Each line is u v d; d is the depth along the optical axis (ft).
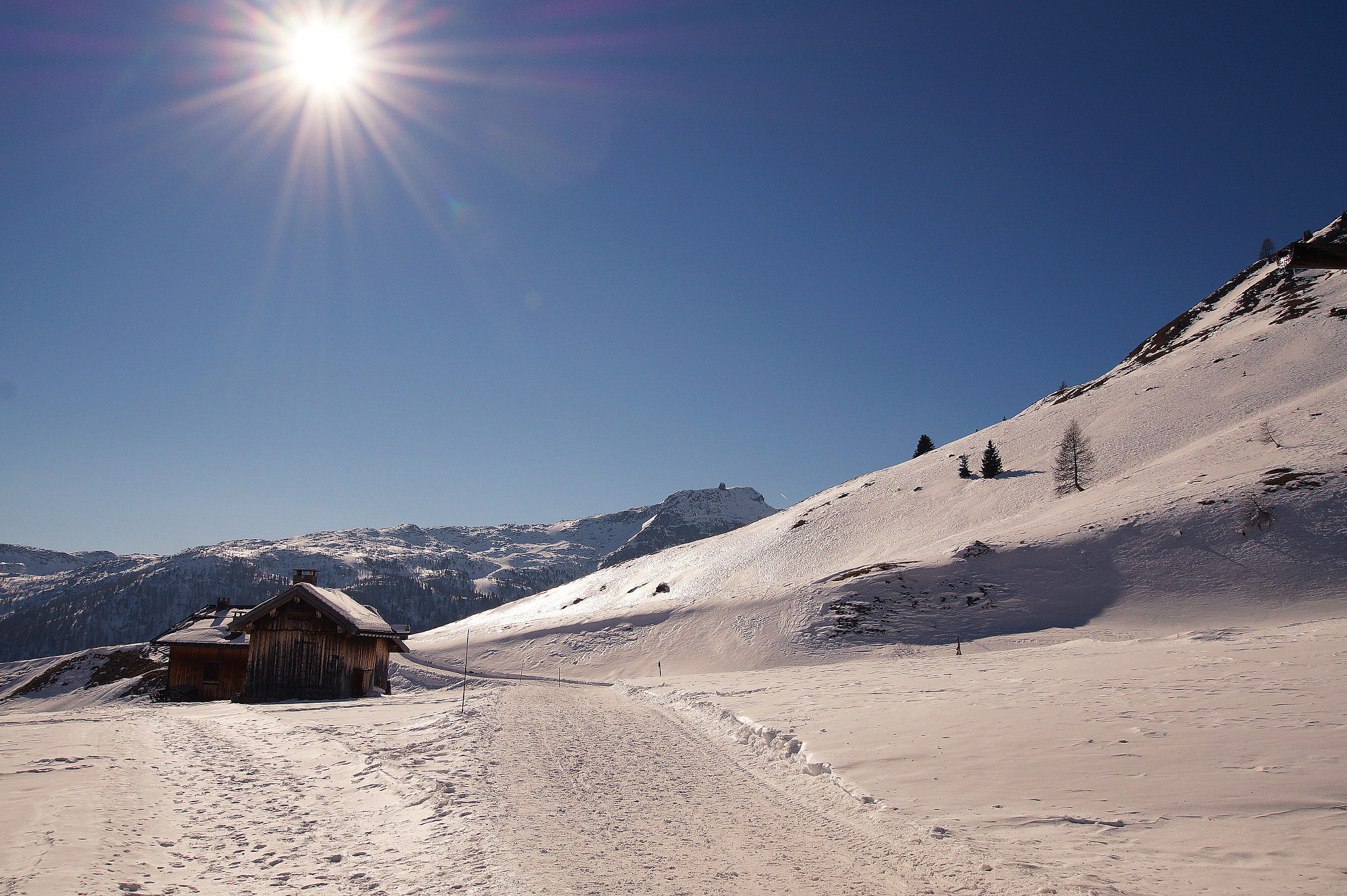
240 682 116.26
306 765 37.91
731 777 35.35
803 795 31.37
